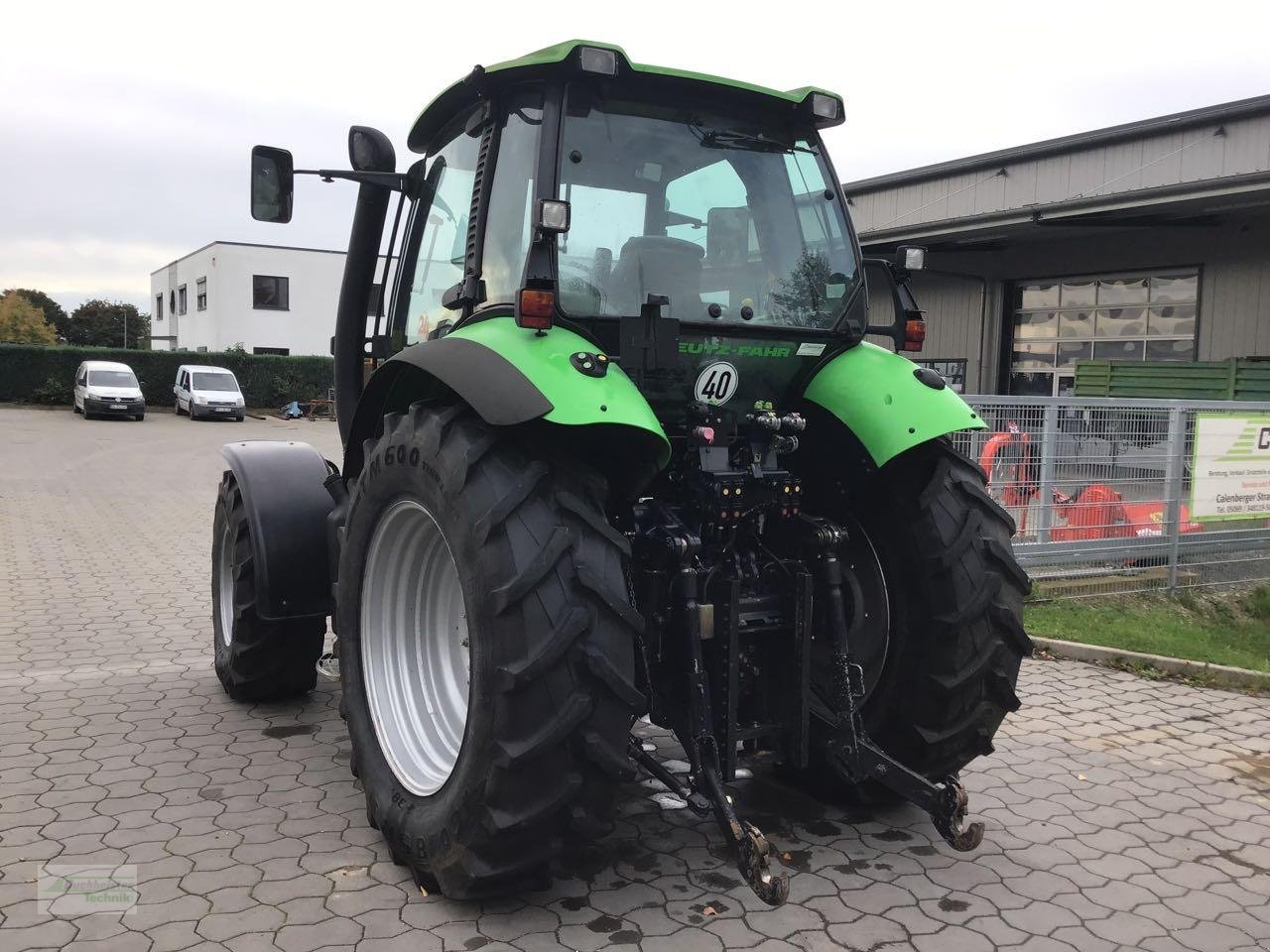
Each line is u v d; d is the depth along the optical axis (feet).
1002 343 55.16
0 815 10.86
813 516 11.16
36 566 26.25
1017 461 23.03
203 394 96.84
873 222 58.23
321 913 8.86
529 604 8.04
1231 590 25.25
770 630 9.95
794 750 9.91
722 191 10.28
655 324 9.28
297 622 14.03
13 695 15.26
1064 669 18.01
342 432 14.24
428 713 10.19
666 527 9.41
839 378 10.79
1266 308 43.39
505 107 10.05
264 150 11.91
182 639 18.92
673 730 9.46
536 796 8.13
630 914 8.96
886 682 10.72
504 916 8.87
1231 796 12.15
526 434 8.79
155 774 12.15
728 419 10.53
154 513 36.83
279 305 140.26
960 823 9.25
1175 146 43.86
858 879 9.77
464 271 10.36
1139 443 24.27
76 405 96.73
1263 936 8.84
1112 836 10.93
